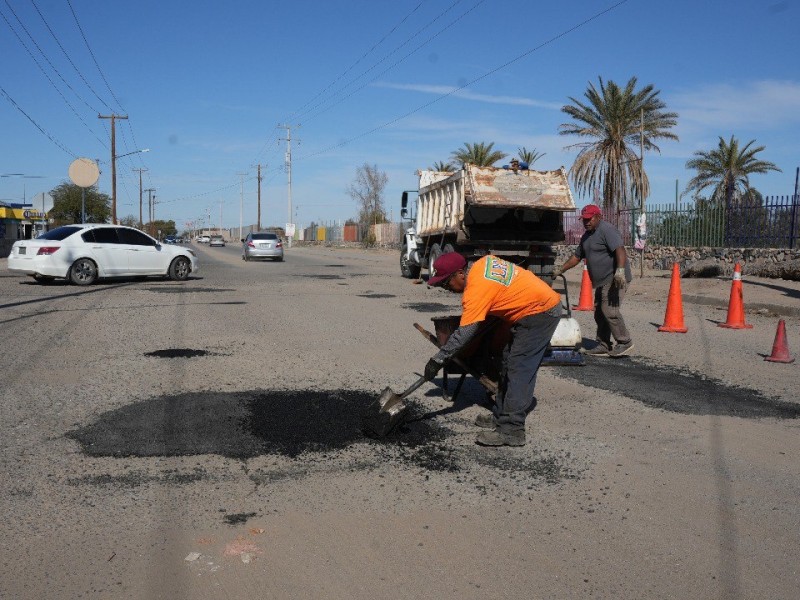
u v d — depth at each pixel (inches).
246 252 1398.9
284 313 494.9
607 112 1311.5
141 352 336.5
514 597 122.2
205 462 185.2
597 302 338.3
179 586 124.7
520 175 675.4
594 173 1334.9
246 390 259.9
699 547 140.6
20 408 233.1
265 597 121.6
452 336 193.9
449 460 189.3
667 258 912.9
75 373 287.7
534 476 178.4
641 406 246.4
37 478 173.0
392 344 367.9
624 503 162.1
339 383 273.6
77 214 2465.6
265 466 183.0
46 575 128.1
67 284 711.1
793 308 508.1
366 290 692.1
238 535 144.6
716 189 1333.7
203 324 434.6
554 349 287.1
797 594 123.4
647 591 124.1
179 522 150.3
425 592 123.6
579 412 237.8
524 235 682.2
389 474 178.7
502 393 208.5
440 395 256.1
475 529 148.4
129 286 702.5
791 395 265.3
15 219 1800.0
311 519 152.6
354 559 135.1
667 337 404.8
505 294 189.9
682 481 175.9
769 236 757.9
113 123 1812.3
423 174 813.2
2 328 407.8
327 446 198.8
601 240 329.1
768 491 169.8
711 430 218.8
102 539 142.3
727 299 563.8
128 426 214.4
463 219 671.8
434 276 200.2
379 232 2330.2
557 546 140.9
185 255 796.6
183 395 251.4
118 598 120.8
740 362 330.0
